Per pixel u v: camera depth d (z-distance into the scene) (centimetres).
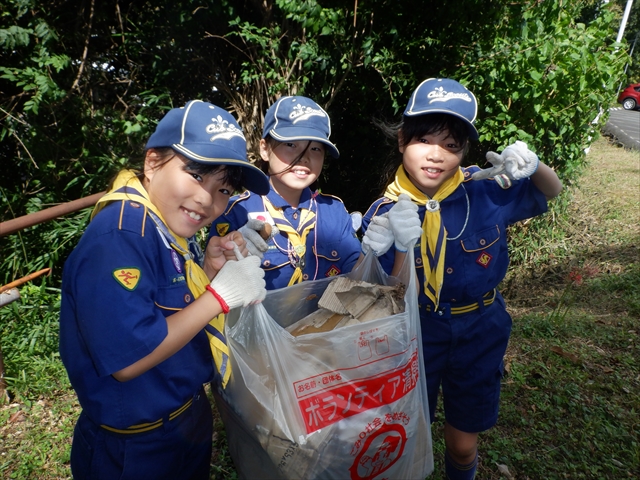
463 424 207
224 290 123
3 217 423
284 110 181
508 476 250
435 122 171
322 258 200
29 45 388
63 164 419
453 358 201
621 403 308
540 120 440
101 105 439
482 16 401
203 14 425
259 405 138
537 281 516
